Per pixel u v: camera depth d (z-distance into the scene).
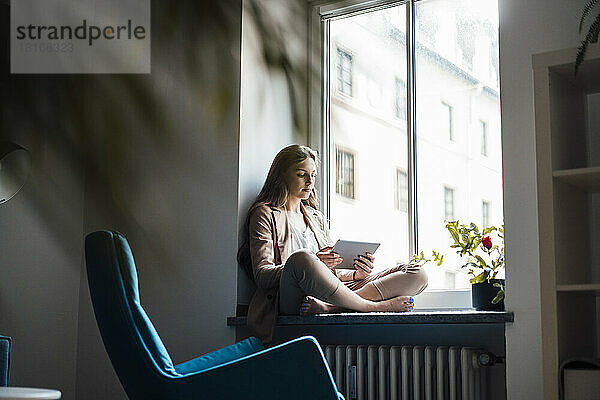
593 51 1.92
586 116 2.27
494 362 2.50
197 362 2.28
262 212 2.90
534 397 2.13
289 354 1.80
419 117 3.15
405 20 3.23
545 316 1.91
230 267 2.96
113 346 1.96
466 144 3.00
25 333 3.10
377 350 2.78
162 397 1.89
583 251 2.10
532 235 2.20
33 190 3.13
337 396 1.80
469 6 3.07
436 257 2.86
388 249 3.14
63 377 3.27
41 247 3.19
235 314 2.92
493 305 2.51
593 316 2.20
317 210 3.15
